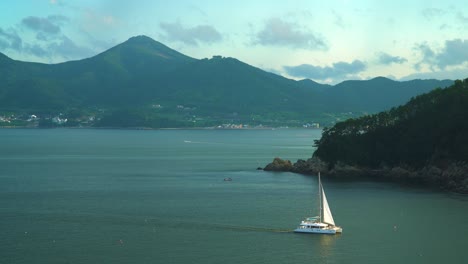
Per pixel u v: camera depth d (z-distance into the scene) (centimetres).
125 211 18612
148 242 14712
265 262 13088
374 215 17688
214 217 17650
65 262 13062
